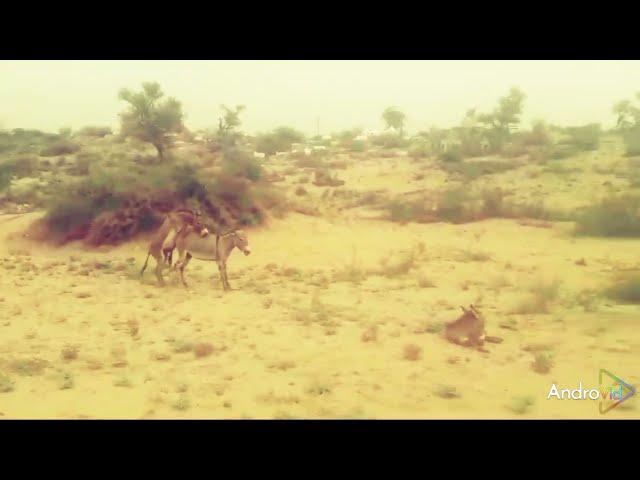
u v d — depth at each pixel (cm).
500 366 1094
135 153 5016
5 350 1183
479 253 2256
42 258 2312
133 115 4303
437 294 1680
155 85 4347
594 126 6147
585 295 1634
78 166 4388
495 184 4019
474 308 1227
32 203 3266
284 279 1914
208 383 1005
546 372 1058
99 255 2369
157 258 1811
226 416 866
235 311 1500
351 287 1773
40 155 5509
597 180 3903
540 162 4516
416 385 995
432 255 2298
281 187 3781
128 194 2523
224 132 5634
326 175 4297
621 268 2008
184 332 1311
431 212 3103
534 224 2894
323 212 3097
